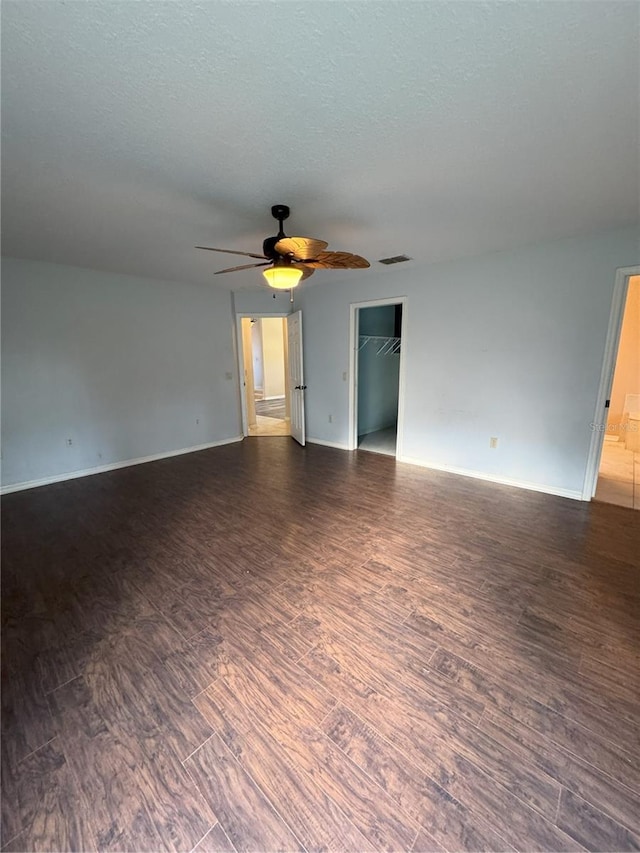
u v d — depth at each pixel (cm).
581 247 316
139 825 111
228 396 582
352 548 265
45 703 149
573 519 307
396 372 692
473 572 235
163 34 112
